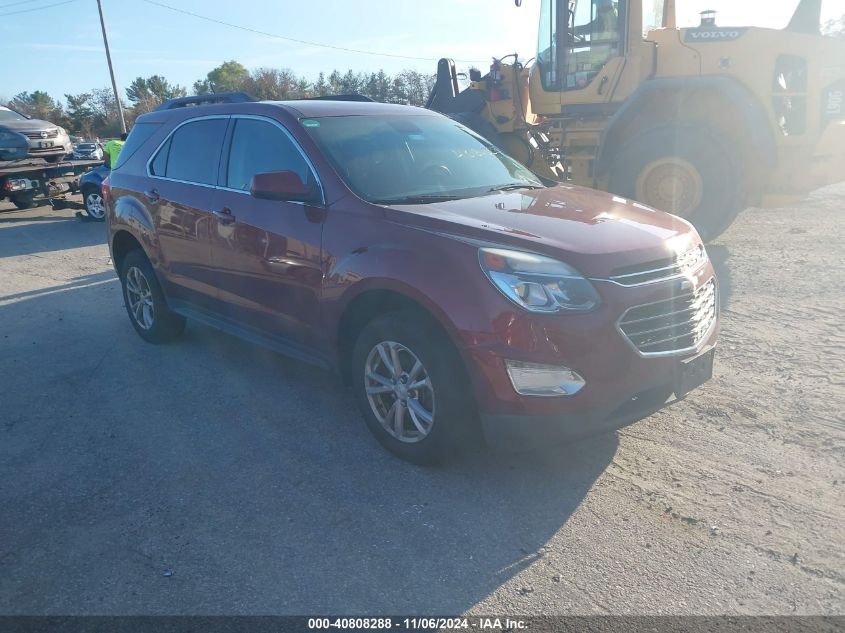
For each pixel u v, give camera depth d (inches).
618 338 136.4
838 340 216.1
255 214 188.1
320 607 116.6
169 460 168.4
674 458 157.3
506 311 135.9
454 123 223.0
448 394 145.6
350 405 195.6
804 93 333.7
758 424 169.9
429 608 115.3
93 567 129.3
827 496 139.9
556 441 138.5
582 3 367.6
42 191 660.1
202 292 215.9
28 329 284.0
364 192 170.7
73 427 189.5
